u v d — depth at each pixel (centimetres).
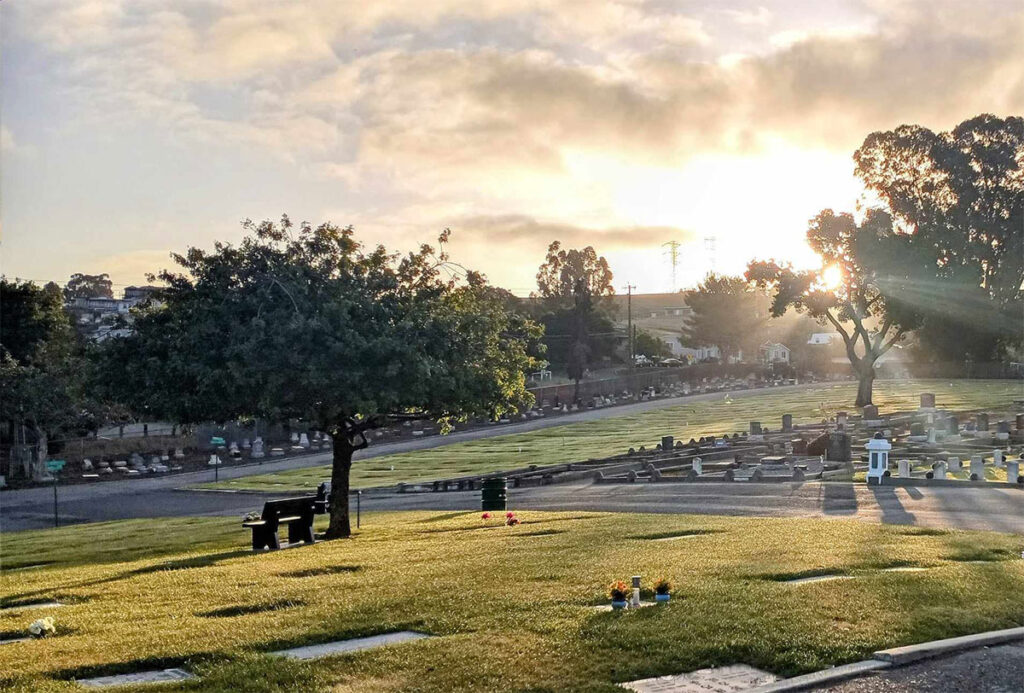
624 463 4881
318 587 1542
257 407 2766
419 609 1323
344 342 2691
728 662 1070
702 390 12194
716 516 2720
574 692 973
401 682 1001
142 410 2816
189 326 2722
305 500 2659
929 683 998
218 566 1989
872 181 9862
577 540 2138
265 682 998
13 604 1622
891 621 1195
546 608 1304
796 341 15750
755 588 1394
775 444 5338
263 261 2831
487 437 8450
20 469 6956
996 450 4453
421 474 5841
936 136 9531
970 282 9538
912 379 11488
